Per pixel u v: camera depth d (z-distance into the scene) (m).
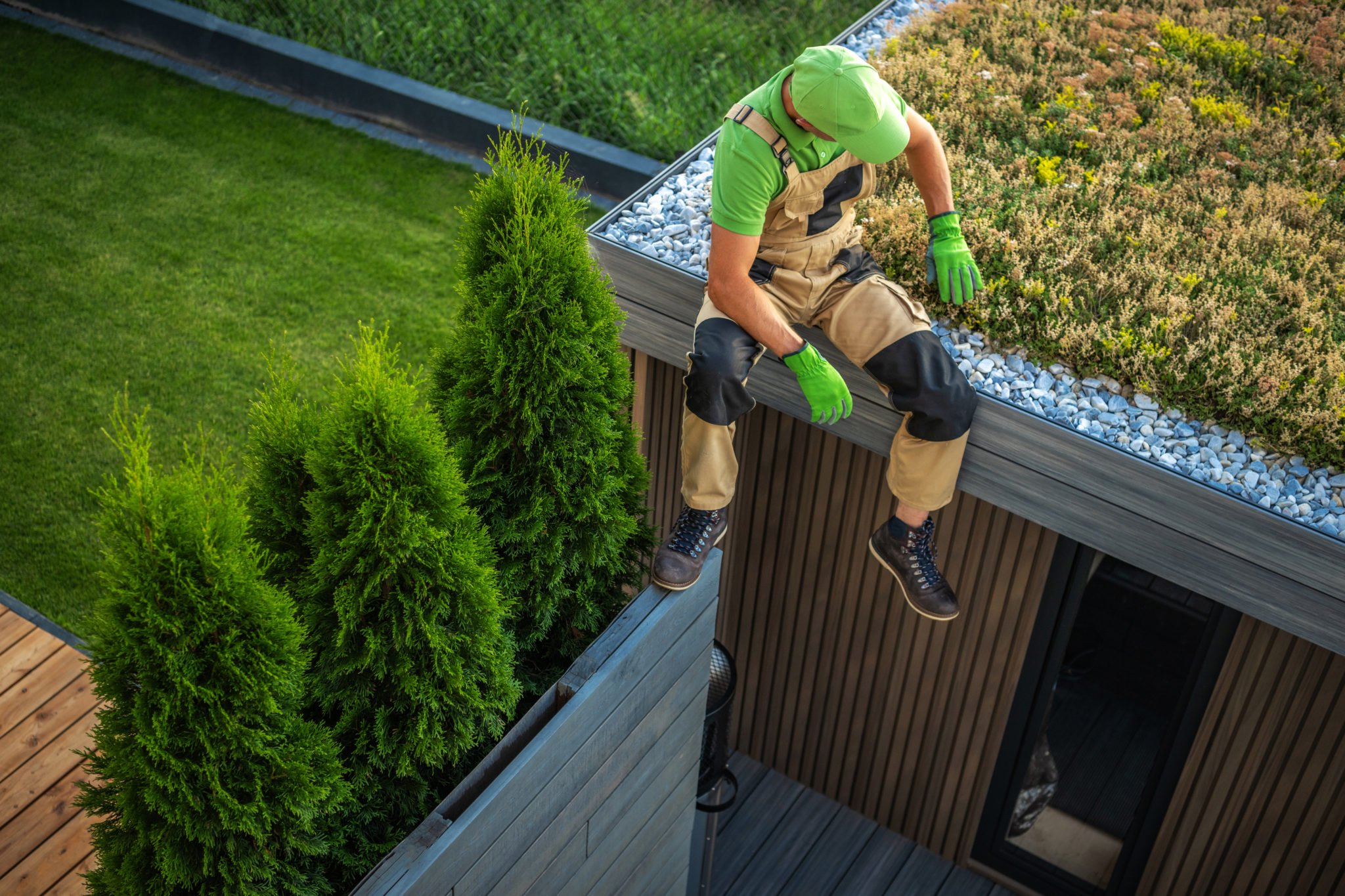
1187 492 3.09
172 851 2.31
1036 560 3.99
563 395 2.73
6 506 5.81
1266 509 3.01
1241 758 3.88
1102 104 4.64
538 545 2.94
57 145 8.23
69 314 6.92
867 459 4.11
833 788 5.10
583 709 2.74
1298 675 3.59
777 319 2.96
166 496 2.13
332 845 2.62
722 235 2.87
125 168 8.05
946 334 3.59
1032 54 5.00
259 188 7.91
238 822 2.29
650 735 3.21
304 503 2.49
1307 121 4.58
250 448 2.64
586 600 3.12
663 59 8.55
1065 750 4.47
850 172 3.06
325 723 2.74
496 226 2.66
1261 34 5.09
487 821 2.56
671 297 3.71
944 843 4.93
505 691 2.73
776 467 4.29
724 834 4.98
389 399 2.33
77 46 9.25
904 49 5.01
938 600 3.52
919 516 3.44
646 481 3.08
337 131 8.45
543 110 8.31
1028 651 4.24
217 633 2.21
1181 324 3.49
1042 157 4.35
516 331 2.65
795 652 4.77
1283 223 4.05
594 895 3.39
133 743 2.25
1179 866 4.30
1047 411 3.30
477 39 8.69
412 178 8.05
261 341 6.77
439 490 2.44
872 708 4.74
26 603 5.36
